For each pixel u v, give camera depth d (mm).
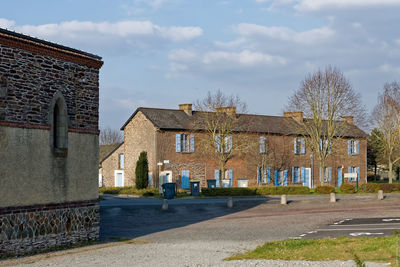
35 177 16250
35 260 14695
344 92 45438
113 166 50000
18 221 15594
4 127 15273
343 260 13297
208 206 31047
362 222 24047
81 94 18375
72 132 17766
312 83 45656
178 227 23297
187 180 43906
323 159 45125
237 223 24422
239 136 45406
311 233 20484
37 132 16391
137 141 45688
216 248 16703
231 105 47094
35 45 16406
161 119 44156
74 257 15148
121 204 30406
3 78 15398
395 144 50656
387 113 50656
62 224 17234
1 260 14688
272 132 48250
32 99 16344
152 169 43094
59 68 17453
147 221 25375
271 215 27812
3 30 15438
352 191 41375
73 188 17766
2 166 15164
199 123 44375
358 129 56156
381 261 12750
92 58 18766
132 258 14742
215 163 45562
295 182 50312
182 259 14336
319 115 45312
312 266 12633
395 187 43094
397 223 23219
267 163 47875
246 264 13172
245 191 38250
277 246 16391
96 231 18812
